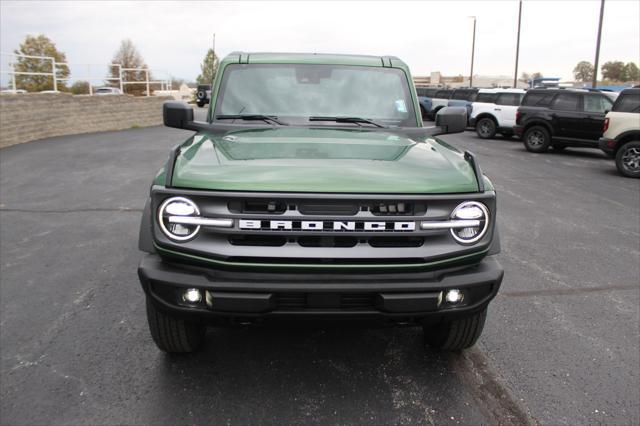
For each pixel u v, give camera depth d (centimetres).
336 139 333
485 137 2056
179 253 254
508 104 1995
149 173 1037
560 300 442
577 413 284
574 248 596
